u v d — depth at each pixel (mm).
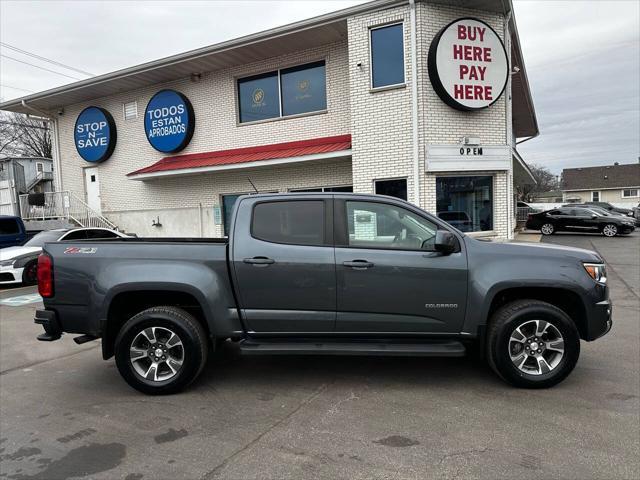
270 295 4277
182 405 4066
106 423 3738
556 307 4191
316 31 12156
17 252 11492
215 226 15031
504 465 2963
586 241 19578
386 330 4254
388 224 4363
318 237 4328
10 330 7148
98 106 17062
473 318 4195
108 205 17219
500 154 11609
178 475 2941
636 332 6102
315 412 3836
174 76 15156
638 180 54250
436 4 11039
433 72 10844
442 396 4109
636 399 3957
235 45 12930
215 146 14867
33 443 3422
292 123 13617
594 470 2887
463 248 4262
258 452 3205
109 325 4352
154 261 4336
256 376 4754
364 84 11547
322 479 2861
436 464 2994
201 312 4578
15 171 19766
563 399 3980
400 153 11312
